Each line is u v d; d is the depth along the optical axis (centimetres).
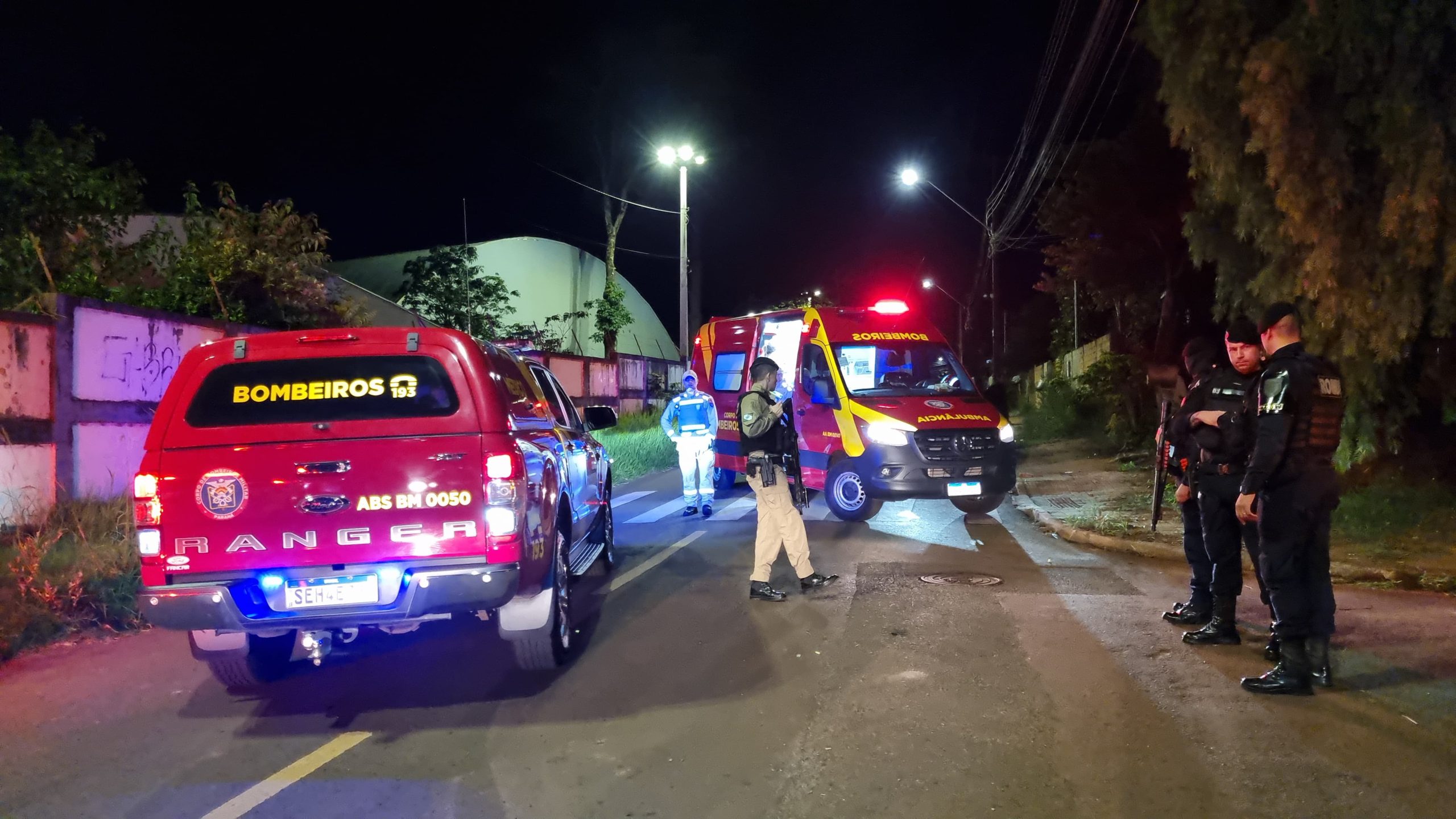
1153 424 1897
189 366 510
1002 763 437
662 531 1121
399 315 2469
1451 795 396
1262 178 982
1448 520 937
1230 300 1143
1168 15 1005
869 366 1192
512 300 3198
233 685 562
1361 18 866
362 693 557
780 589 802
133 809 409
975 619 689
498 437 501
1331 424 518
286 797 418
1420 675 543
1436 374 997
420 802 411
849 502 1142
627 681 566
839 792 411
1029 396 3816
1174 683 541
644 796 412
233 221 1541
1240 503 520
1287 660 520
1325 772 420
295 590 487
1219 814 384
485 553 495
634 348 3844
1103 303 2450
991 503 1195
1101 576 838
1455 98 846
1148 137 1864
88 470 1001
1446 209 852
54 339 966
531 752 462
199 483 488
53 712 533
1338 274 922
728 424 1412
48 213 1380
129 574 754
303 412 511
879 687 543
